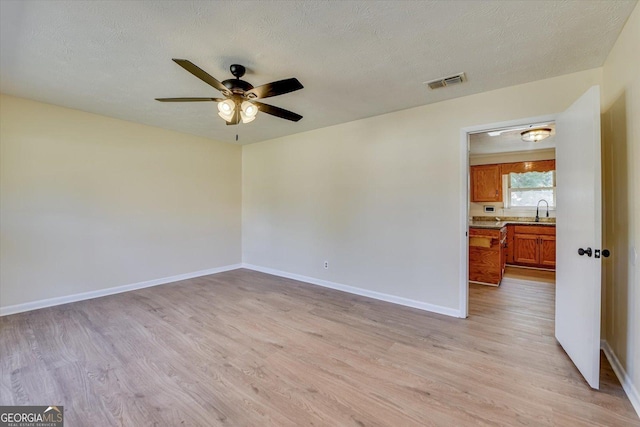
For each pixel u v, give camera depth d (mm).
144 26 1866
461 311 3051
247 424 1591
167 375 2031
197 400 1780
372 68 2422
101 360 2215
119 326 2826
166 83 2715
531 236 5422
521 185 5977
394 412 1679
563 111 2463
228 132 4535
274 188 4926
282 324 2895
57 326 2811
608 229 2270
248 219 5395
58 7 1675
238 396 1815
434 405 1733
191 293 3898
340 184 4035
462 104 3018
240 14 1751
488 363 2182
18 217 3145
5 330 2713
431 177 3223
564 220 2340
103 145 3738
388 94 2955
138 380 1972
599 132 1843
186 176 4629
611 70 2150
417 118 3316
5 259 3072
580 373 2037
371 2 1647
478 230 4375
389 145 3543
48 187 3332
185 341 2527
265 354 2318
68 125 3449
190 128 4305
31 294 3234
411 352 2348
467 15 1759
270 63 2340
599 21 1806
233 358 2258
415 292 3361
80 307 3336
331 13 1744
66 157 3447
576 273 2107
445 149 3125
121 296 3758
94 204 3678
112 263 3852
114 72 2496
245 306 3404
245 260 5469
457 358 2252
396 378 2000
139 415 1650
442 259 3166
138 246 4098
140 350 2369
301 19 1801
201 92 2926
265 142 5059
